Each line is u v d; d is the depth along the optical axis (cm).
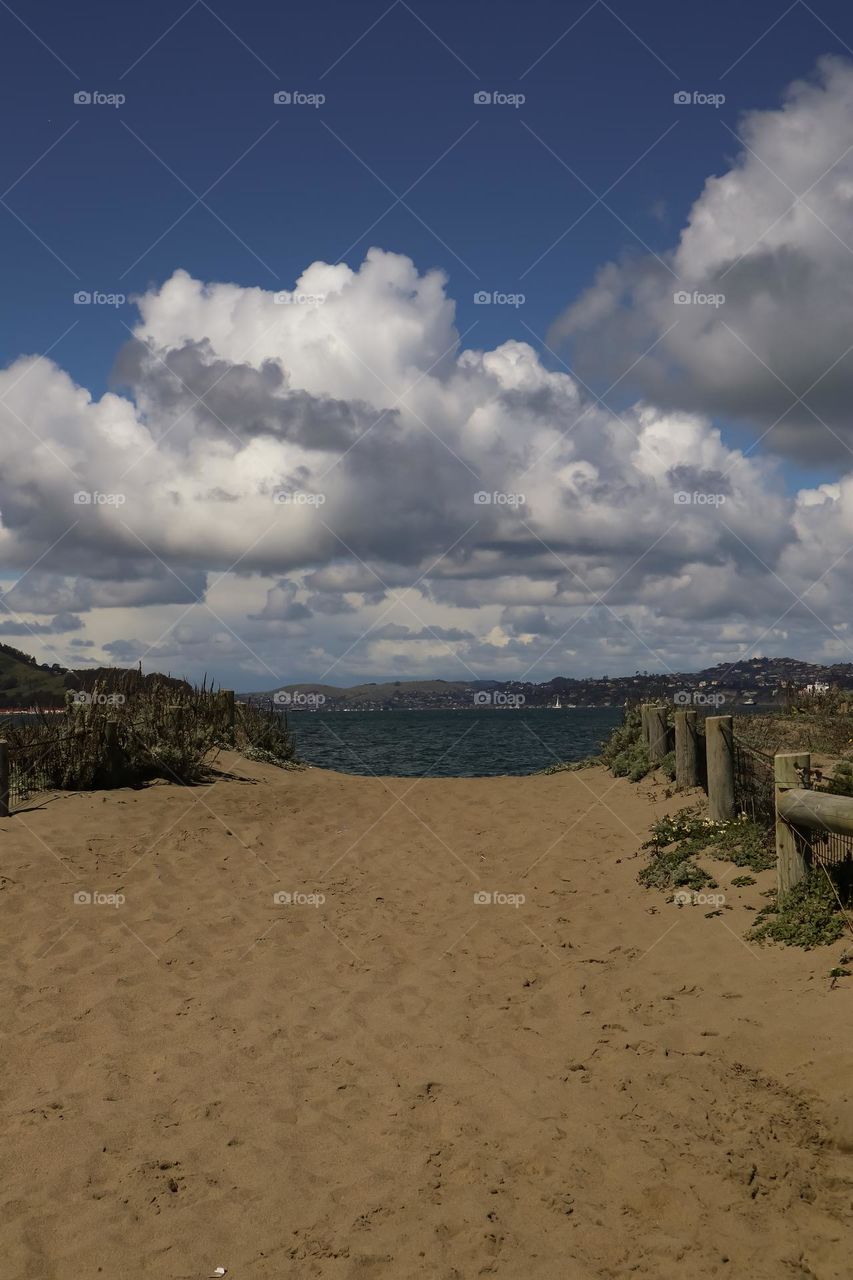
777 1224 440
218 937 904
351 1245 438
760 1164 486
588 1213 457
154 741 1647
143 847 1185
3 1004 733
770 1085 560
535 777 1925
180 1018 717
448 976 811
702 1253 422
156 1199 478
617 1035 664
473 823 1437
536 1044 664
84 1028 695
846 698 1839
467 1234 444
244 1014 726
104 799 1388
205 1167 509
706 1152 502
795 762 822
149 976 800
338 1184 492
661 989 734
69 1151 523
